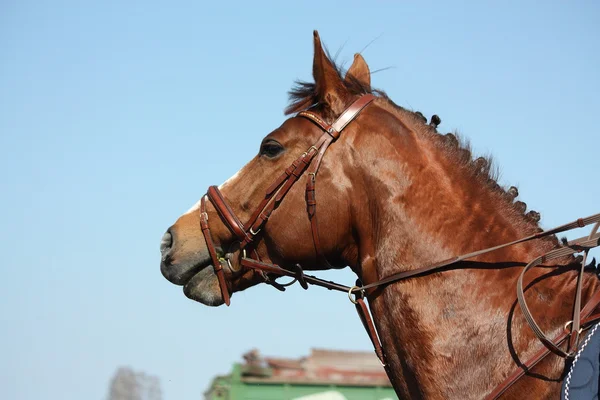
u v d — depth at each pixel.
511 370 3.60
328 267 4.32
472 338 3.72
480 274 3.81
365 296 4.11
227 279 4.43
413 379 3.85
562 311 3.64
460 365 3.71
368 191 4.09
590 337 3.45
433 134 4.19
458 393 3.69
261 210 4.27
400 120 4.21
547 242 3.91
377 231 4.05
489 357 3.67
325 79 4.30
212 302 4.43
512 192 4.12
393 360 3.96
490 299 3.76
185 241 4.43
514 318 3.69
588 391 3.35
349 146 4.17
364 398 10.06
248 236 4.30
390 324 3.95
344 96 4.32
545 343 3.51
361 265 4.12
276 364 10.11
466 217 3.94
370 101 4.30
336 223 4.16
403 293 3.90
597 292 3.60
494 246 3.86
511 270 3.80
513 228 3.92
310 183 4.16
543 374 3.54
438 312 3.81
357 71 4.70
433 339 3.78
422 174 4.03
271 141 4.30
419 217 3.96
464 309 3.77
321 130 4.23
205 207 4.45
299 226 4.20
